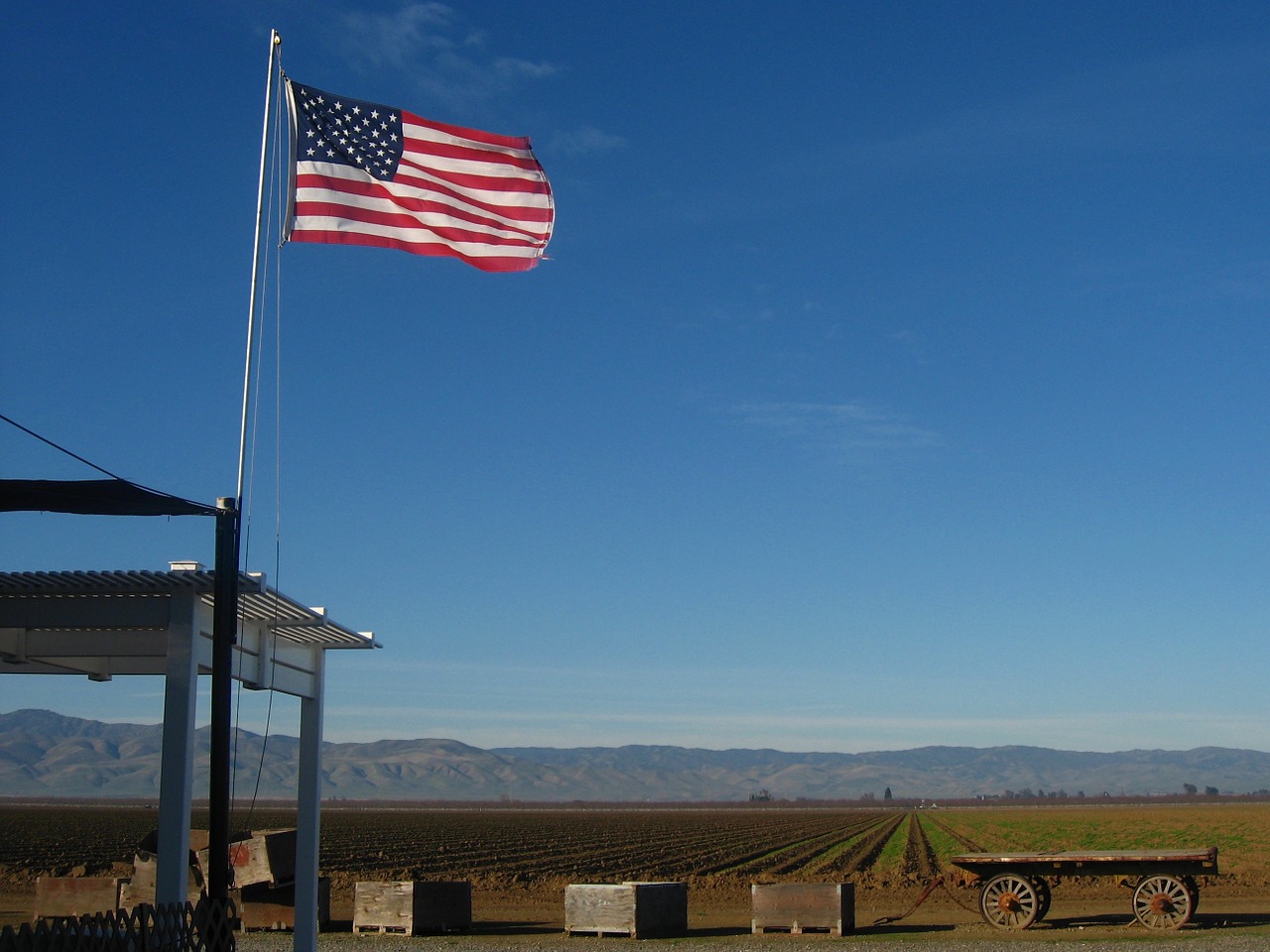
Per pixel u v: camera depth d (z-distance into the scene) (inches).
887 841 3211.1
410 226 592.1
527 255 602.2
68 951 392.2
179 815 485.4
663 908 1022.4
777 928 1022.4
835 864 2236.7
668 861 2400.3
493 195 605.6
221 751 483.2
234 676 578.9
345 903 1395.2
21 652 568.4
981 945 904.3
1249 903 1256.2
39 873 1971.0
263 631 609.3
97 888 999.6
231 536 495.8
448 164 603.2
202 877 996.6
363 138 593.6
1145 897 1023.6
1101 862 1027.3
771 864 2265.0
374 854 2637.8
